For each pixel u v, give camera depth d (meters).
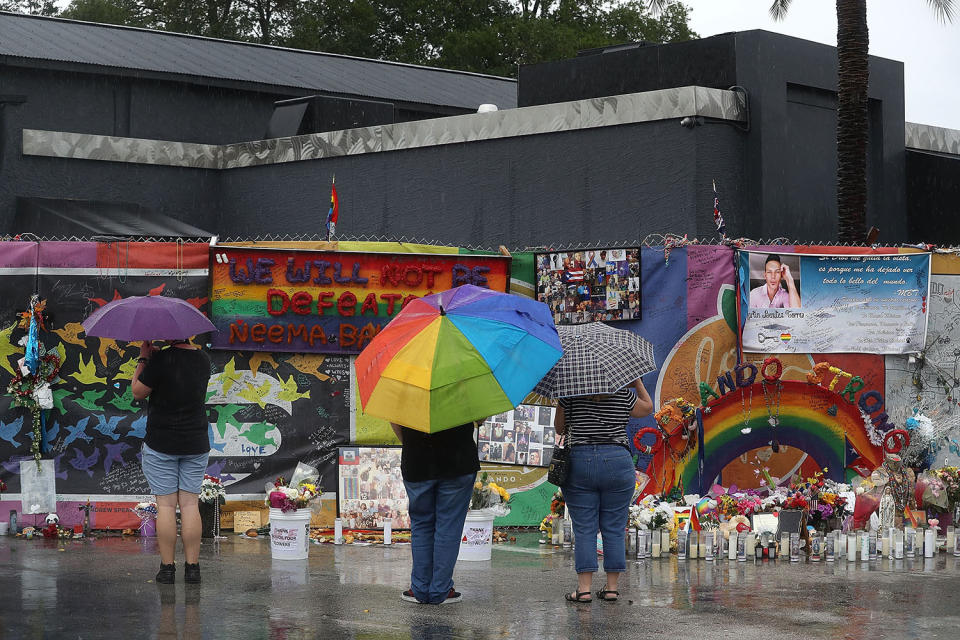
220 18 49.91
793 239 19.14
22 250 10.94
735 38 18.94
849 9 17.17
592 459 7.70
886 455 10.84
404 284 11.50
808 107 19.67
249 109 26.39
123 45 25.64
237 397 11.23
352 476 11.30
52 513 10.87
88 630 6.66
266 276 11.24
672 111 18.02
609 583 7.89
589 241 19.00
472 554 9.68
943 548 10.48
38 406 10.83
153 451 8.16
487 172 20.23
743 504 10.24
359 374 7.59
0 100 22.70
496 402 7.20
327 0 48.81
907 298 11.66
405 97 28.28
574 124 19.16
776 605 7.75
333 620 7.10
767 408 11.29
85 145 22.91
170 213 23.48
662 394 11.41
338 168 22.09
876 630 6.96
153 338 8.04
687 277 11.45
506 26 46.22
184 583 8.30
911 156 22.09
